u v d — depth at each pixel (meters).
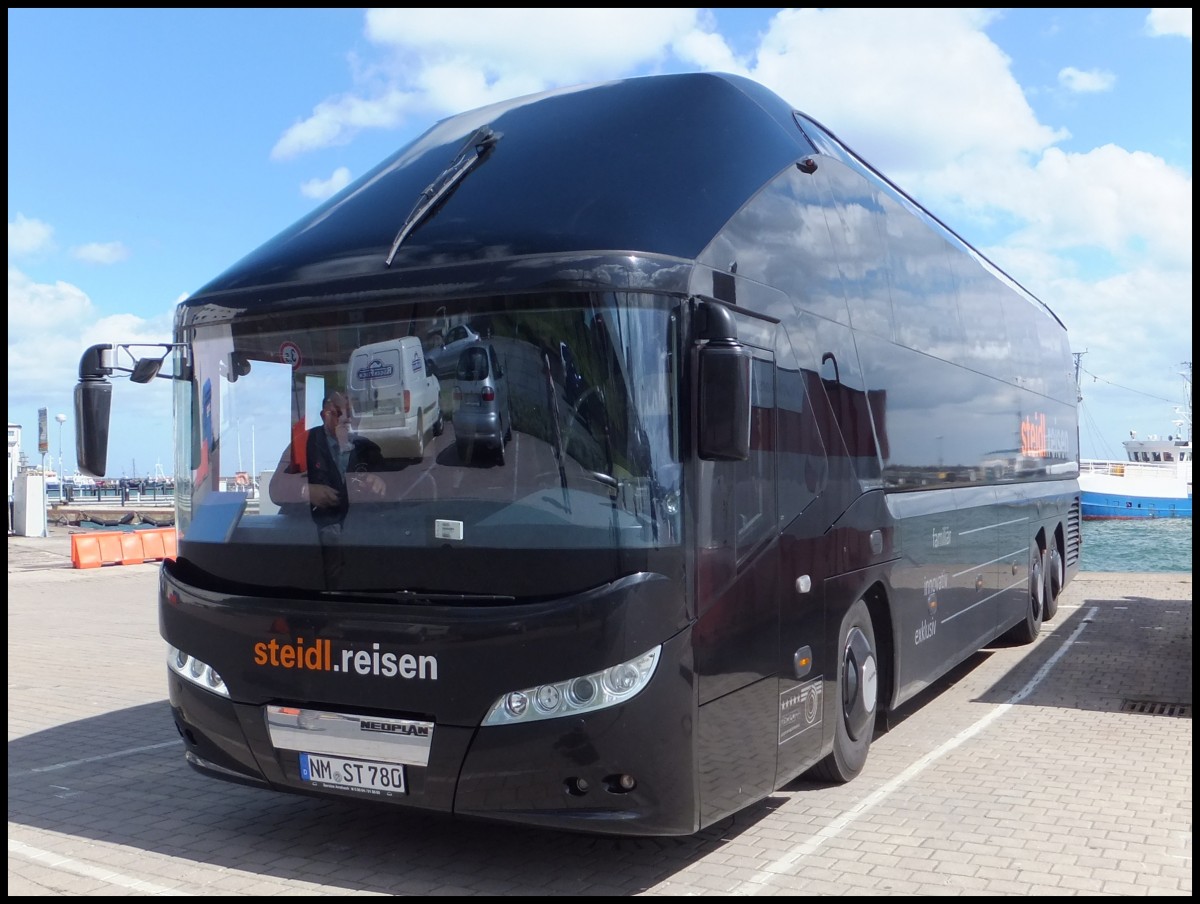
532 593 4.81
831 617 6.22
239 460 5.57
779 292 5.87
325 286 5.39
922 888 5.04
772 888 5.05
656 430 4.80
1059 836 5.78
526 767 4.74
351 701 5.07
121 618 15.85
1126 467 65.19
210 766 5.62
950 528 8.67
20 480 33.34
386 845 5.70
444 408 5.07
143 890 5.05
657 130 5.80
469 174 5.72
